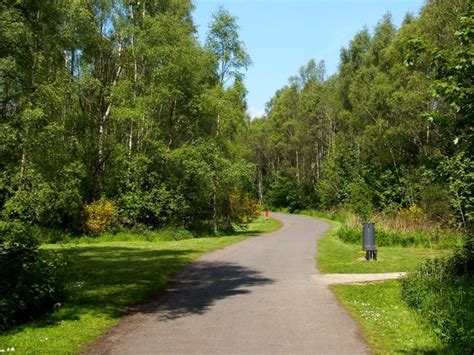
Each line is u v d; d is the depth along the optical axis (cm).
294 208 7575
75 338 724
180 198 3061
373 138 4241
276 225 4172
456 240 1608
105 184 3180
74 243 2506
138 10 3234
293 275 1362
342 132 5934
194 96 3123
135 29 3033
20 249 989
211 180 3102
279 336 741
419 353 650
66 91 2364
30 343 691
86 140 3100
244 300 1021
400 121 3869
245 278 1315
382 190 3891
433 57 796
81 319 841
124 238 2758
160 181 3127
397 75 3859
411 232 2216
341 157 5656
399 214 2534
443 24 3031
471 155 836
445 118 821
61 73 2414
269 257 1792
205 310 928
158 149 3023
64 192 2559
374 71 4703
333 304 970
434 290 934
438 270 1086
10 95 1320
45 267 977
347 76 5703
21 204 2183
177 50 2981
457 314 741
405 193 3550
